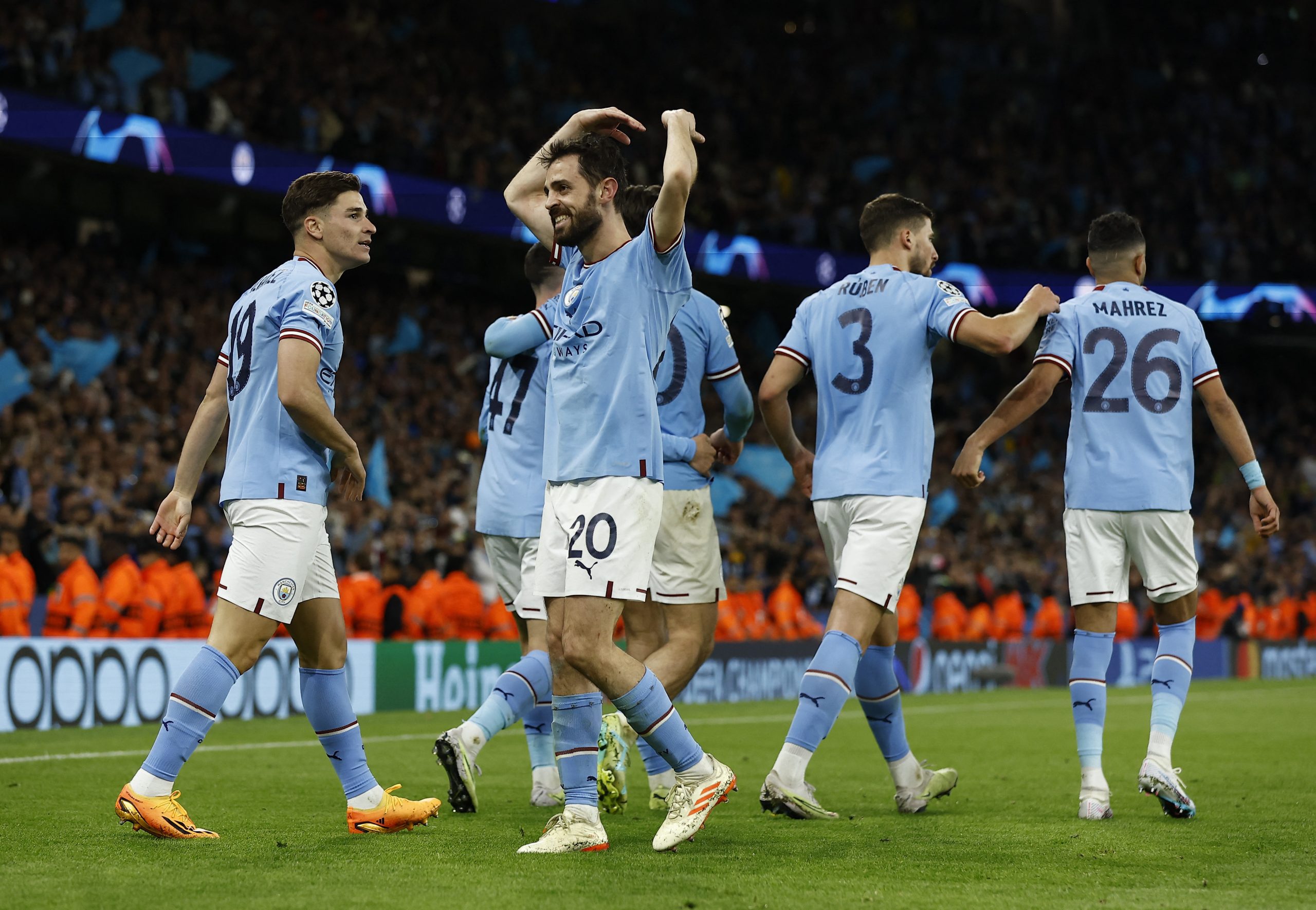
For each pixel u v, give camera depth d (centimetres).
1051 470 2375
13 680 812
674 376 480
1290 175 2789
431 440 1792
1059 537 2227
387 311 1938
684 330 480
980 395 2491
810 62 2689
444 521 1502
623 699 340
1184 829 398
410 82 2036
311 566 374
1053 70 2842
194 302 1717
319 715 378
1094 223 464
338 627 381
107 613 932
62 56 1495
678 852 344
